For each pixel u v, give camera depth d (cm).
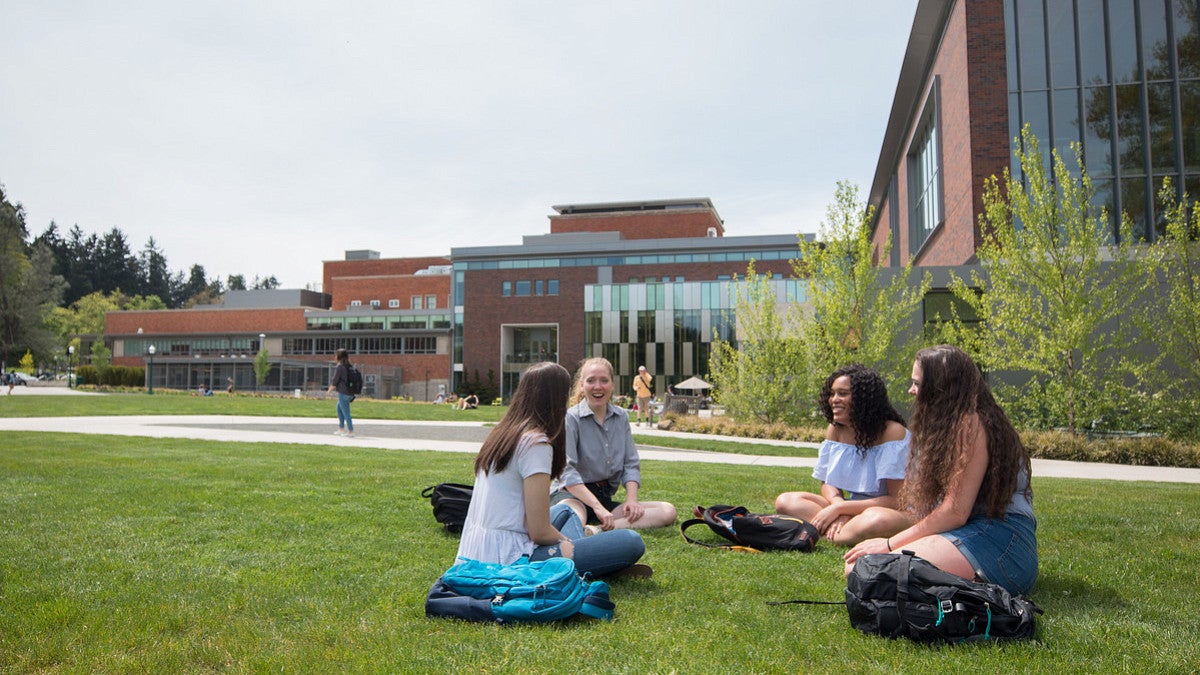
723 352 2294
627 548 421
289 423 2127
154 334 8038
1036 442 1537
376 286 8544
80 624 339
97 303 12250
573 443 549
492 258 6581
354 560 475
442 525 588
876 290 1962
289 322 7856
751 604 389
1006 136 2270
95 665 290
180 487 760
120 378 7331
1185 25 2247
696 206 8188
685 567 471
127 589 397
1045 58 2294
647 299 5725
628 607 378
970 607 327
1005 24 2316
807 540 518
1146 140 2233
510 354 6581
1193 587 433
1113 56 2270
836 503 536
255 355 7425
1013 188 1670
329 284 9512
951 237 2591
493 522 377
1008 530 379
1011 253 1639
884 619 333
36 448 1173
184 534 540
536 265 6538
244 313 7988
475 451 1313
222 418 2295
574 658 298
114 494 710
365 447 1345
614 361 5719
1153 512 705
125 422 2002
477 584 352
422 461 1068
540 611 342
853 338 1947
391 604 376
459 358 6519
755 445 1631
